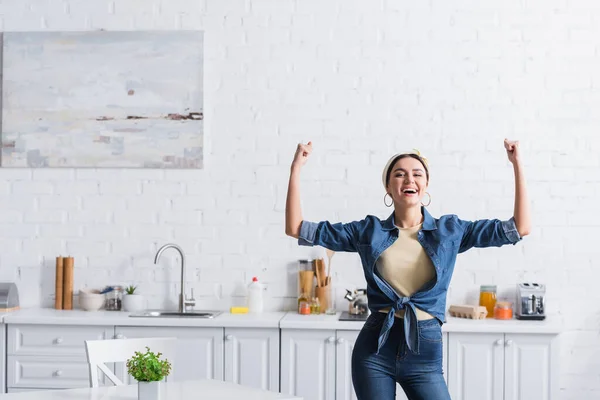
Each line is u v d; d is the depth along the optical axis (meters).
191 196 4.85
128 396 2.76
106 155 4.87
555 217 4.69
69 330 4.45
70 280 4.80
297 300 4.80
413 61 4.77
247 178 4.83
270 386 4.36
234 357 4.38
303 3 4.82
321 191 4.79
